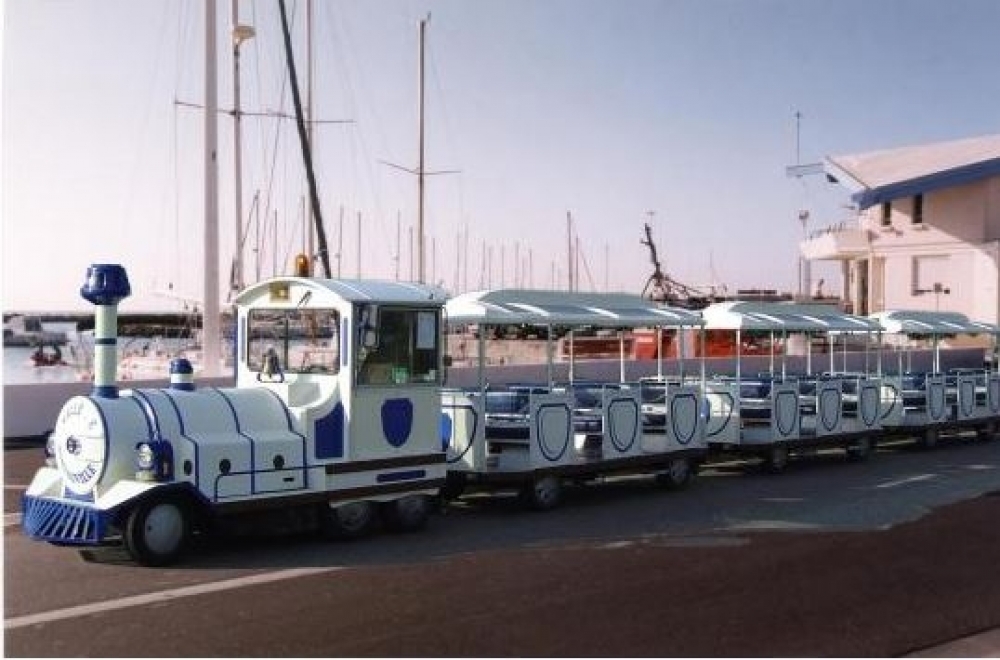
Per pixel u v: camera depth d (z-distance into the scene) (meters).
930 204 41.72
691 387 14.98
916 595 8.39
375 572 8.88
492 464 12.65
